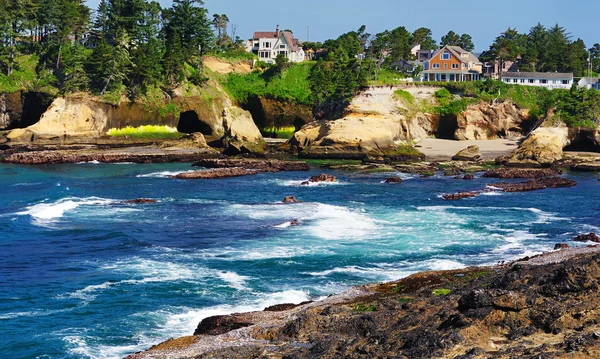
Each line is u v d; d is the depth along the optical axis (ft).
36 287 128.47
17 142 354.13
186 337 99.14
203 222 187.93
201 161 320.70
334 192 246.88
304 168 311.06
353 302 111.55
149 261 146.61
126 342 103.81
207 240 166.50
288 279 134.82
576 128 378.94
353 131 351.46
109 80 386.32
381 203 222.89
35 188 244.01
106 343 103.40
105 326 109.81
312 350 85.40
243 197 232.94
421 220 192.44
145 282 131.85
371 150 347.77
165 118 409.69
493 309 87.61
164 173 294.66
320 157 352.08
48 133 359.87
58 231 173.58
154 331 108.06
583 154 357.20
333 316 100.17
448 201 228.02
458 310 92.58
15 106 391.04
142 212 202.08
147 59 402.31
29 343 102.78
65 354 99.14
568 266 91.40
